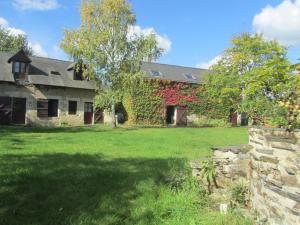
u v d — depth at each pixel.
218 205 5.71
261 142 4.99
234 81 26.06
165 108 34.12
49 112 30.03
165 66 37.91
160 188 6.79
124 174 8.09
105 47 26.00
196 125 35.53
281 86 4.99
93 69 25.70
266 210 4.67
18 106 28.28
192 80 36.88
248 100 7.24
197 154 11.90
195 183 6.55
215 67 28.59
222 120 36.72
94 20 25.56
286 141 4.25
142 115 32.69
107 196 6.21
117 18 25.80
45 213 5.29
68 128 25.28
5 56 29.66
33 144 13.69
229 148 6.45
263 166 4.86
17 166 8.58
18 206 5.55
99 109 32.22
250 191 5.50
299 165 3.91
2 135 17.61
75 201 5.90
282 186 4.26
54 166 8.80
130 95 31.80
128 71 26.55
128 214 5.39
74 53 25.53
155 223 4.97
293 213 3.98
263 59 25.19
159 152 12.26
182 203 5.73
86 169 8.57
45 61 31.73
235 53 26.98
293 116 4.29
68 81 30.61
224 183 6.38
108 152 11.93
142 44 26.45
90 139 16.52
